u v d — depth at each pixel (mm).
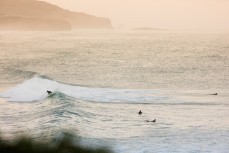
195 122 87688
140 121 88125
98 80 164375
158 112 99250
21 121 85938
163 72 193750
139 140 71688
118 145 67812
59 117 85562
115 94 127500
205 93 132250
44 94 121875
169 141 71500
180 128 81688
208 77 175625
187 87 146750
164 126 83500
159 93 131000
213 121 89000
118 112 97688
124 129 79938
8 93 127000
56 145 18219
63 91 131250
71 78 169625
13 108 102750
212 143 70625
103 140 70125
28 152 16797
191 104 111375
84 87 142375
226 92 134625
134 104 110250
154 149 66125
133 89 139750
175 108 105062
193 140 72125
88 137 71125
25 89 133625
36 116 89938
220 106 108375
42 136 69375
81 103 106000
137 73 189625
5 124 83000
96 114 93250
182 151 65625
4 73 186875
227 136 75312
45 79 155875
